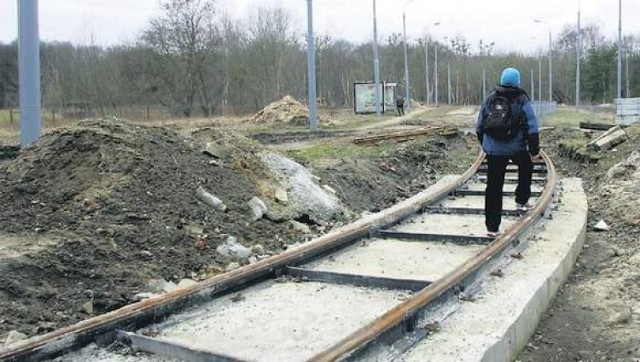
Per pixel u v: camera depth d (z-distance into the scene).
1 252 7.17
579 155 18.41
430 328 5.61
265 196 10.77
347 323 6.14
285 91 71.38
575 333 6.39
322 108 79.94
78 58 61.81
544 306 6.93
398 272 7.73
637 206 11.19
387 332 5.23
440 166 18.97
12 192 9.19
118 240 8.11
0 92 71.31
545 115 50.16
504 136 8.70
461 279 6.57
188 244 8.60
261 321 6.21
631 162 14.17
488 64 113.25
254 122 44.84
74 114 54.62
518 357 5.88
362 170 14.77
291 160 12.47
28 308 6.38
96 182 9.34
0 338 5.81
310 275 7.54
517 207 10.62
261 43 67.19
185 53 61.94
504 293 6.59
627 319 6.57
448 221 10.76
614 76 99.31
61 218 8.52
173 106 61.47
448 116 53.78
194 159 10.75
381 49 104.25
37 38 12.84
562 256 8.00
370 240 9.49
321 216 11.25
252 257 8.79
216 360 5.14
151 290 7.21
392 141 22.98
